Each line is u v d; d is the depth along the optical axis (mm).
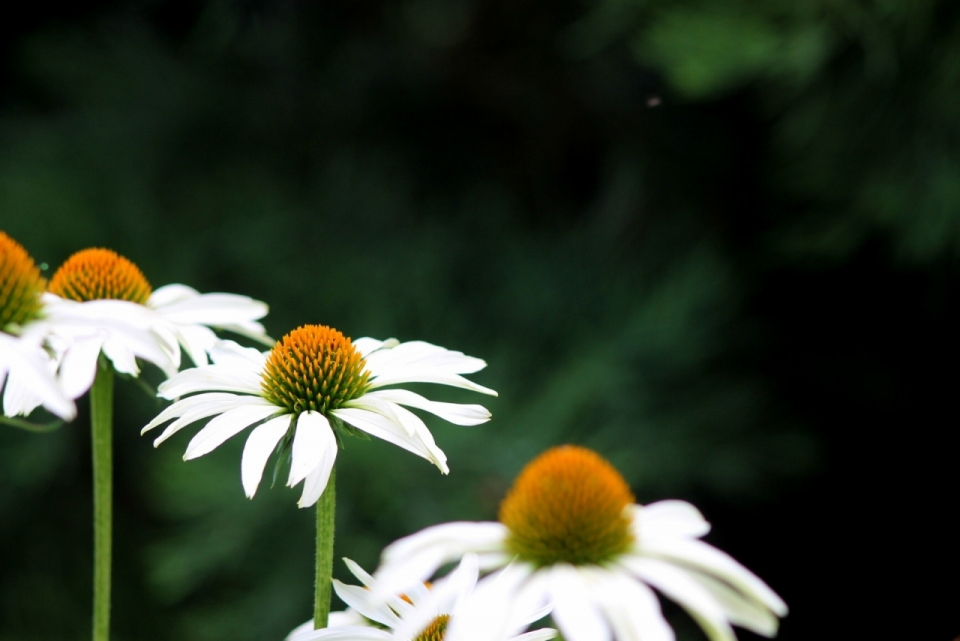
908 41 1331
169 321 678
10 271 616
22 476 1572
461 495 1295
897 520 1759
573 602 581
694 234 1723
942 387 1697
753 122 1708
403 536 1292
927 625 1741
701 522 616
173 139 1771
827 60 1396
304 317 1573
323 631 592
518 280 1656
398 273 1623
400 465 1334
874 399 1696
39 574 1653
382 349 647
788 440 1564
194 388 620
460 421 619
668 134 1773
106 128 1770
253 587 1406
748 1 1408
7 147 1763
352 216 1723
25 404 623
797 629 1763
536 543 607
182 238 1646
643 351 1510
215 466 1381
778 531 1772
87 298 703
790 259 1615
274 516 1354
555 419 1392
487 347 1557
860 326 1719
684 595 583
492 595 585
